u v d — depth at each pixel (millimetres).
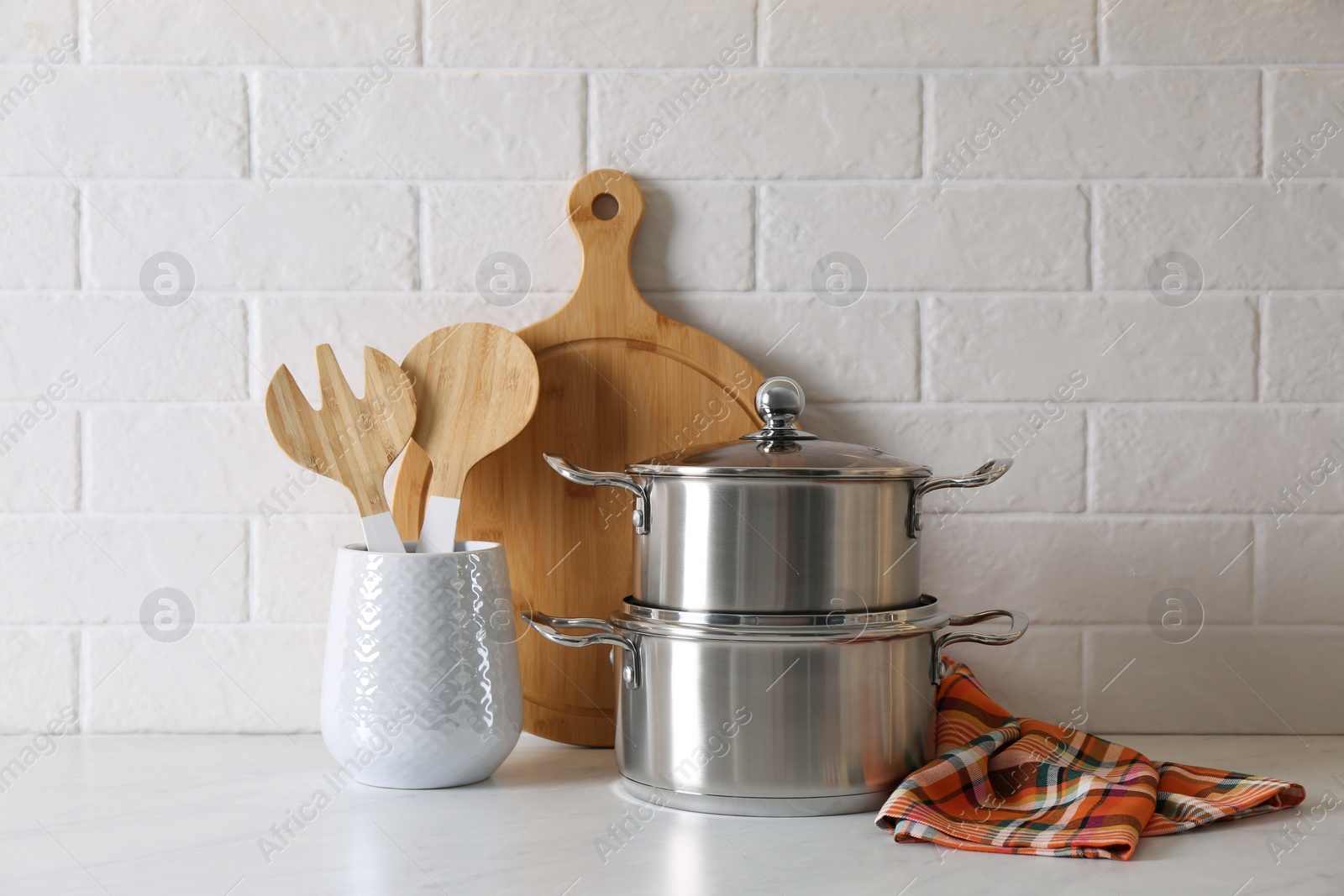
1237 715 948
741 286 941
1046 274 941
